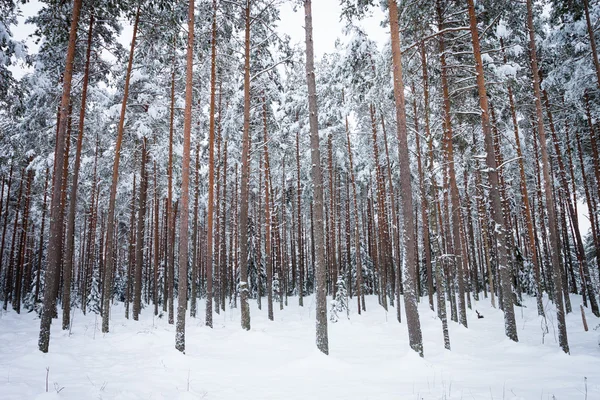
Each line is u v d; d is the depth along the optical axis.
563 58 18.56
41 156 21.73
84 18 14.25
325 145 25.92
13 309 26.86
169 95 20.31
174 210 28.31
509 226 25.05
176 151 21.69
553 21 16.70
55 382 7.10
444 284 24.73
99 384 7.05
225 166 22.80
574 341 12.89
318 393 6.73
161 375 7.98
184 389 6.90
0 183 30.97
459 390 6.75
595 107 18.39
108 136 22.92
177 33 14.74
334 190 29.81
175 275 37.19
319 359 9.27
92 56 15.78
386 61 16.28
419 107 17.84
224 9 15.93
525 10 15.26
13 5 13.86
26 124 20.45
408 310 9.72
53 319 18.98
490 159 12.53
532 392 6.51
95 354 10.27
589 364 8.99
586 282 20.38
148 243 36.59
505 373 8.26
